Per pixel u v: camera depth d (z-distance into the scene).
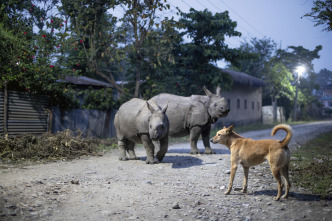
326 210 4.61
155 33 15.98
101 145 12.66
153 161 8.81
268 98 41.97
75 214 4.51
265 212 4.59
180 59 21.80
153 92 17.89
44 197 5.30
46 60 13.03
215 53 20.98
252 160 5.37
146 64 19.34
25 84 11.78
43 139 10.49
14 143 9.98
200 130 10.75
